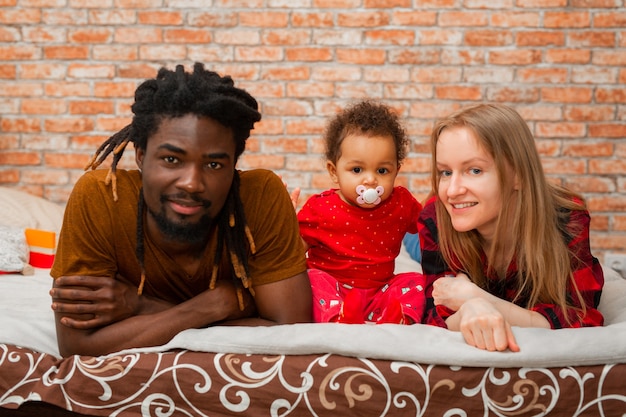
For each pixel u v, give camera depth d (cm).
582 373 114
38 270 220
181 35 305
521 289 135
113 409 117
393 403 113
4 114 310
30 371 121
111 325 124
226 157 115
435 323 134
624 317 147
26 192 306
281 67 305
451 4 299
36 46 306
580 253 138
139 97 116
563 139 304
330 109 307
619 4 296
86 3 304
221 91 116
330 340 115
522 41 299
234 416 116
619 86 300
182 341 118
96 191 123
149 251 126
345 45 304
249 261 129
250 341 117
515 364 113
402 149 159
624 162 304
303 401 114
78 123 310
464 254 142
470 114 132
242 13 303
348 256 156
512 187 133
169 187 113
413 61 303
